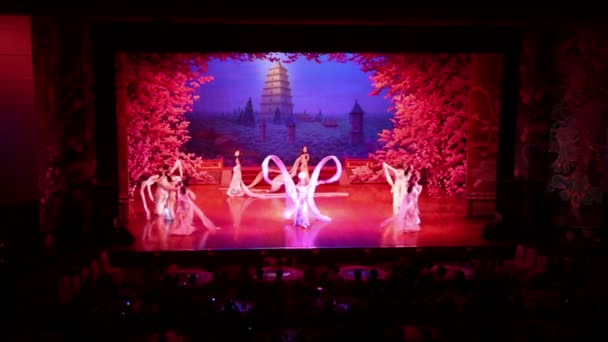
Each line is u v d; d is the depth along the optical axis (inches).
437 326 310.3
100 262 438.3
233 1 428.8
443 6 430.9
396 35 542.0
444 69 742.5
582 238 526.9
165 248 501.4
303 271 421.7
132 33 529.7
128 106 730.2
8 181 522.6
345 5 430.0
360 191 831.1
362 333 290.2
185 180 556.1
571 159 550.0
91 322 316.5
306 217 584.4
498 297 341.4
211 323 312.2
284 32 536.7
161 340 284.2
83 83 511.5
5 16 503.5
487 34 548.4
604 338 294.0
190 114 1080.8
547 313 329.1
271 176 927.0
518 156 560.1
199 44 535.5
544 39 534.3
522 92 548.7
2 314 341.4
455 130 753.6
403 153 787.4
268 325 311.9
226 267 426.0
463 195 766.5
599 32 529.7
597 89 542.6
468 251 510.0
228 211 674.2
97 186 523.2
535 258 427.8
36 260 447.2
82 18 472.1
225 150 1093.8
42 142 512.1
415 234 556.1
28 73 518.0
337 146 1113.4
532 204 542.9
